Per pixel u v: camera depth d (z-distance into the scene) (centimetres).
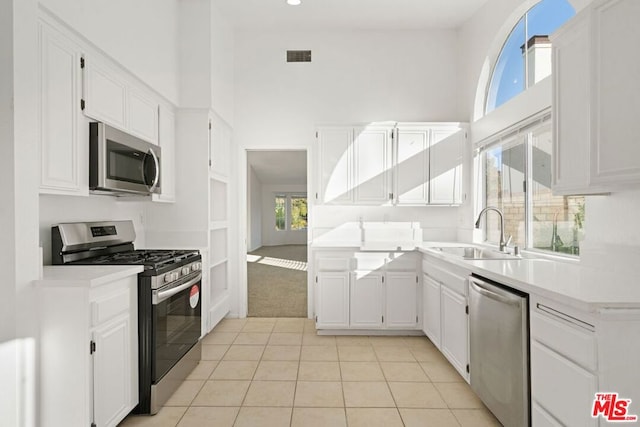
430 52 437
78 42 216
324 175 401
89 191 240
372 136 402
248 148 439
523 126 309
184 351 275
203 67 358
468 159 405
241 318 436
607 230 210
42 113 189
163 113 333
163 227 361
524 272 209
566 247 264
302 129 437
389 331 378
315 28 430
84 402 179
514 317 191
